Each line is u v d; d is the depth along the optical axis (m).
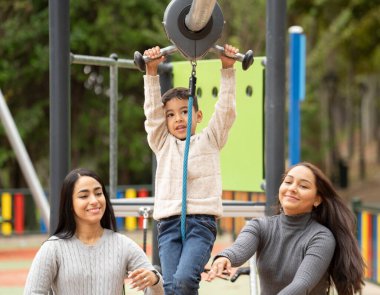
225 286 15.84
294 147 18.78
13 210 25.47
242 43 28.55
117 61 10.90
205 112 11.03
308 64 32.50
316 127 41.47
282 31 9.73
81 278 6.85
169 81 11.52
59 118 9.17
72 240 7.01
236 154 10.90
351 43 43.00
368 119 72.75
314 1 36.09
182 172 7.40
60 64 9.17
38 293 6.78
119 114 31.61
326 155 47.03
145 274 6.71
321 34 37.44
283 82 9.77
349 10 35.84
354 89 55.00
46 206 14.21
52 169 9.20
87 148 32.66
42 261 6.86
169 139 7.60
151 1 30.75
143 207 9.13
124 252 7.05
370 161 59.22
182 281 6.89
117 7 30.83
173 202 7.37
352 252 7.43
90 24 30.66
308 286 7.05
